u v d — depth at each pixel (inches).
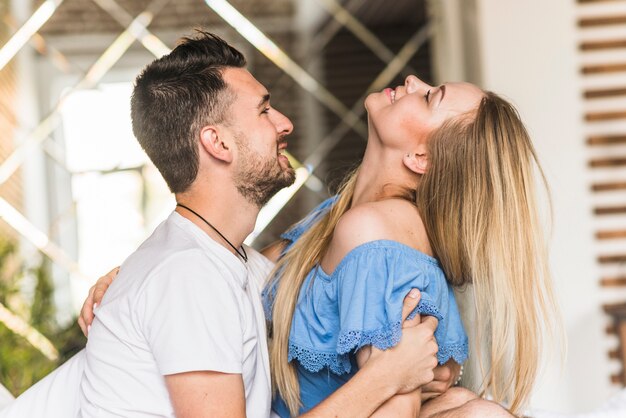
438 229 77.8
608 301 154.3
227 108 74.9
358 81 193.8
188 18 191.8
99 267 186.4
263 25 193.3
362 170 83.3
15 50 187.8
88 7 189.6
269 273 85.7
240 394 67.8
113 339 70.9
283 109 193.9
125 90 190.2
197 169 75.3
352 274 72.8
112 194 187.9
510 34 156.4
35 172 187.3
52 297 173.0
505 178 77.1
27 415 77.5
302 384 79.4
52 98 188.7
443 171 78.0
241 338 69.3
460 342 78.9
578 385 152.2
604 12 156.3
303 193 191.6
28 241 185.2
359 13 192.7
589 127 156.3
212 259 72.5
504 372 79.6
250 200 76.7
